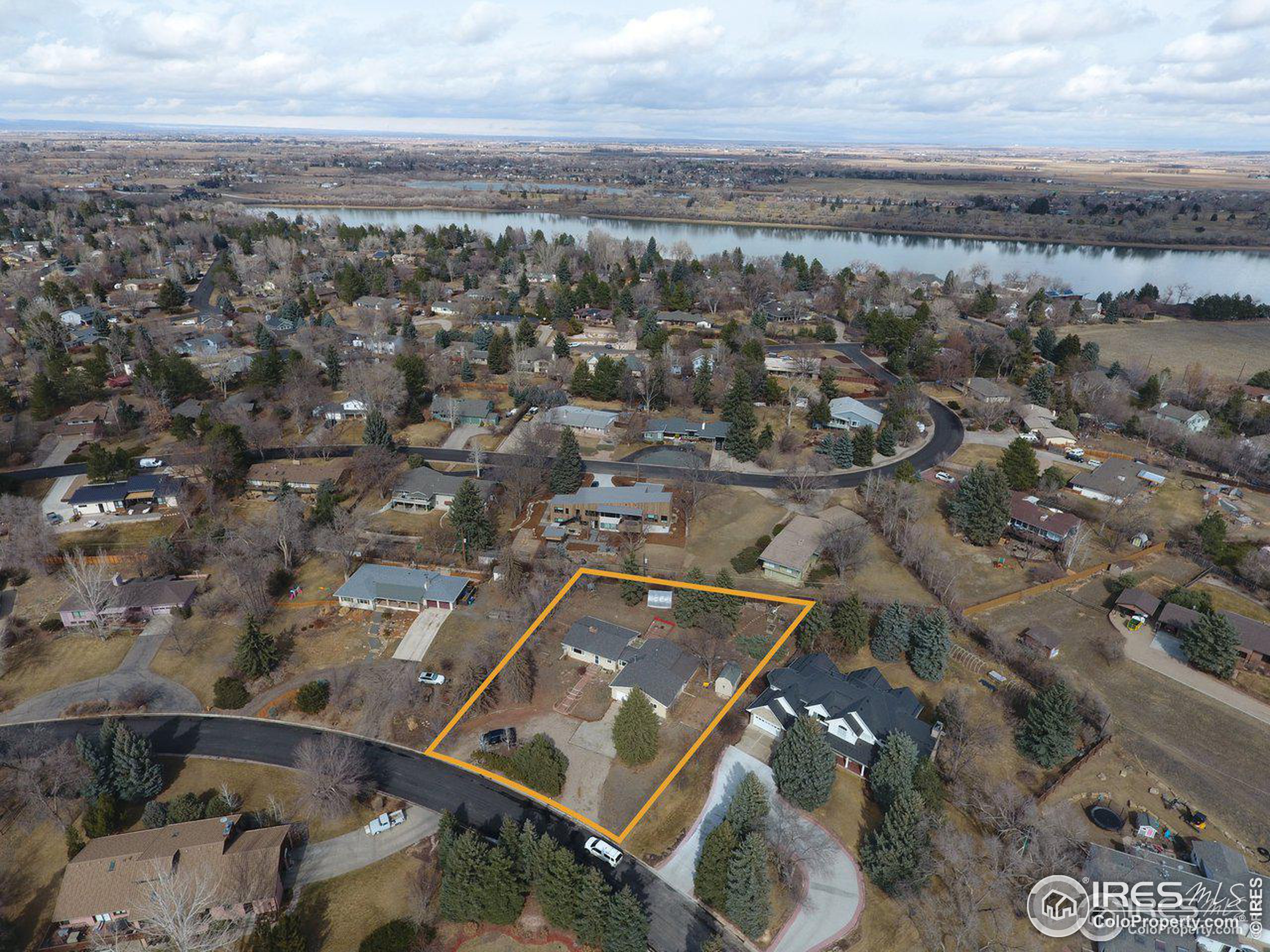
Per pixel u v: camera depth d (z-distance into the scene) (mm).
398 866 53906
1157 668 73938
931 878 52344
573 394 141750
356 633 77812
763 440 119188
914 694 69812
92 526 93750
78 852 53125
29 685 70312
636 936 46531
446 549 91750
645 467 114688
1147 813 57531
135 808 58594
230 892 49344
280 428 122688
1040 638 76000
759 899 48031
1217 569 90312
